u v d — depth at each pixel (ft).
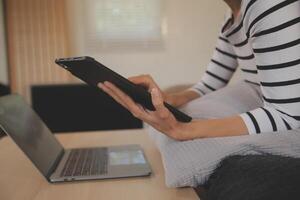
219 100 3.55
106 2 9.16
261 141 2.24
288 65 2.34
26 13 8.68
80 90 7.78
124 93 2.43
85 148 3.28
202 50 9.46
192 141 2.47
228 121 2.54
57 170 2.55
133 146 3.30
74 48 9.29
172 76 9.50
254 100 3.37
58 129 7.76
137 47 9.38
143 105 2.47
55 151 2.90
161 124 2.47
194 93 4.07
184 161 2.28
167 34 9.37
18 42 8.75
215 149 2.26
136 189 2.23
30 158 2.37
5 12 8.63
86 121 7.81
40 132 2.88
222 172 2.03
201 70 9.53
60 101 7.77
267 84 2.49
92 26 9.23
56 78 8.91
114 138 3.71
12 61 8.79
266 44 2.40
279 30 2.31
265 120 2.48
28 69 8.86
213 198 1.96
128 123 7.77
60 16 8.77
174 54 9.46
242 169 1.85
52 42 8.83
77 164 2.70
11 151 3.11
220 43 4.18
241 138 2.34
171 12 9.29
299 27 2.30
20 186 2.31
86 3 9.13
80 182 2.36
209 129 2.50
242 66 3.66
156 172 2.55
